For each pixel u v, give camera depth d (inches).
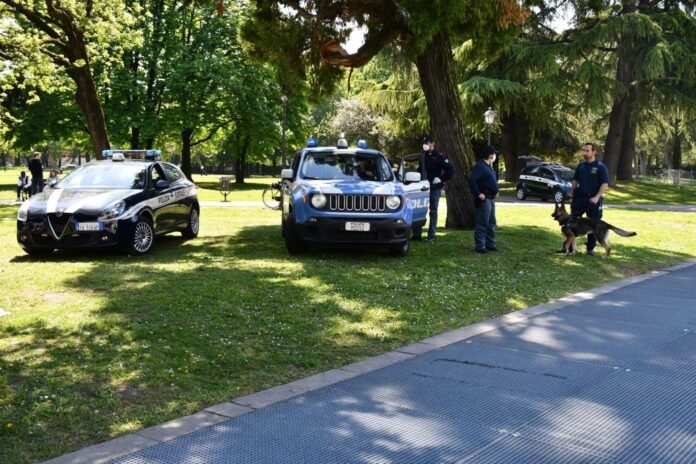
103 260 406.6
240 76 1456.7
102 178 458.0
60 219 405.7
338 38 604.4
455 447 140.9
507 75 1352.1
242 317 262.4
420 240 512.4
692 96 1322.6
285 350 220.5
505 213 825.5
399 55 1346.0
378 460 134.7
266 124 1496.1
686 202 1245.7
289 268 378.9
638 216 818.8
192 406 168.7
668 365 200.4
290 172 450.0
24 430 151.6
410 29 519.8
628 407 164.6
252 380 191.0
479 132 1376.7
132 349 216.1
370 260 415.8
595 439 144.9
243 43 613.6
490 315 277.1
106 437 149.2
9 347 218.4
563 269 396.5
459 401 169.6
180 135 1660.9
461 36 540.4
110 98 1398.9
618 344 225.1
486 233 467.5
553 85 1261.1
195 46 1504.7
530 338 234.7
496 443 142.9
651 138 1707.7
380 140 1969.7
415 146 1838.1
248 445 142.6
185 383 186.1
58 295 299.4
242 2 1503.4
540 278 362.6
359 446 141.8
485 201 454.3
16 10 839.7
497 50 587.8
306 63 606.9
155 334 234.1
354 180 431.8
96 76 1322.6
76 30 861.8
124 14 900.6
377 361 207.9
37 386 181.5
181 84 1373.0
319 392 177.9
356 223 404.2
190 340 227.8
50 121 1401.3
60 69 884.6
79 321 249.3
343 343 230.2
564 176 1184.2
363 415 160.1
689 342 227.5
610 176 1460.4
